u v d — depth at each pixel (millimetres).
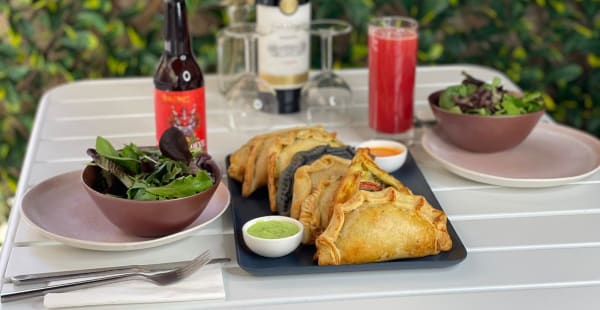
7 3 2215
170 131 1099
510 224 1175
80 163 1411
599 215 1207
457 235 1097
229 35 1606
